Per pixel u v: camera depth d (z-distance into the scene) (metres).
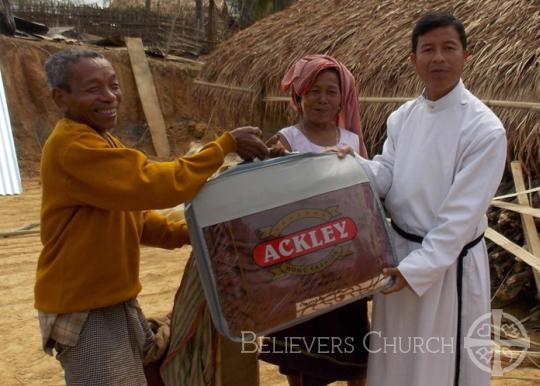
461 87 2.33
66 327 2.11
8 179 9.52
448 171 2.30
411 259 2.26
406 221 2.42
